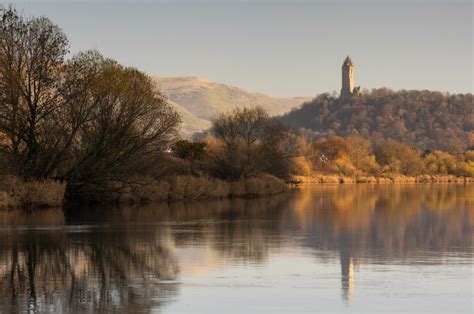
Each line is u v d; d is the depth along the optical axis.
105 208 78.44
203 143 119.06
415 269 36.78
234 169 118.56
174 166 98.75
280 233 54.38
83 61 76.31
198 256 41.22
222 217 69.00
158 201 92.44
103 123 78.00
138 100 80.25
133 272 35.44
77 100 75.38
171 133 87.94
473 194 130.38
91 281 32.94
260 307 27.92
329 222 64.69
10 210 71.88
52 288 31.27
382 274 35.22
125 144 80.50
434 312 27.25
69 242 47.19
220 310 27.41
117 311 27.09
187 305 28.17
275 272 35.72
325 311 27.34
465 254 42.72
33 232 52.75
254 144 124.69
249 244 47.25
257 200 100.94
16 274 34.69
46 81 73.75
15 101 72.25
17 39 72.62
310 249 44.78
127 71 81.00
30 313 26.73
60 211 72.62
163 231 54.81
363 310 27.52
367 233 54.94
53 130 75.62
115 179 82.50
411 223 64.31
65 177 80.19
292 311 27.31
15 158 74.62
